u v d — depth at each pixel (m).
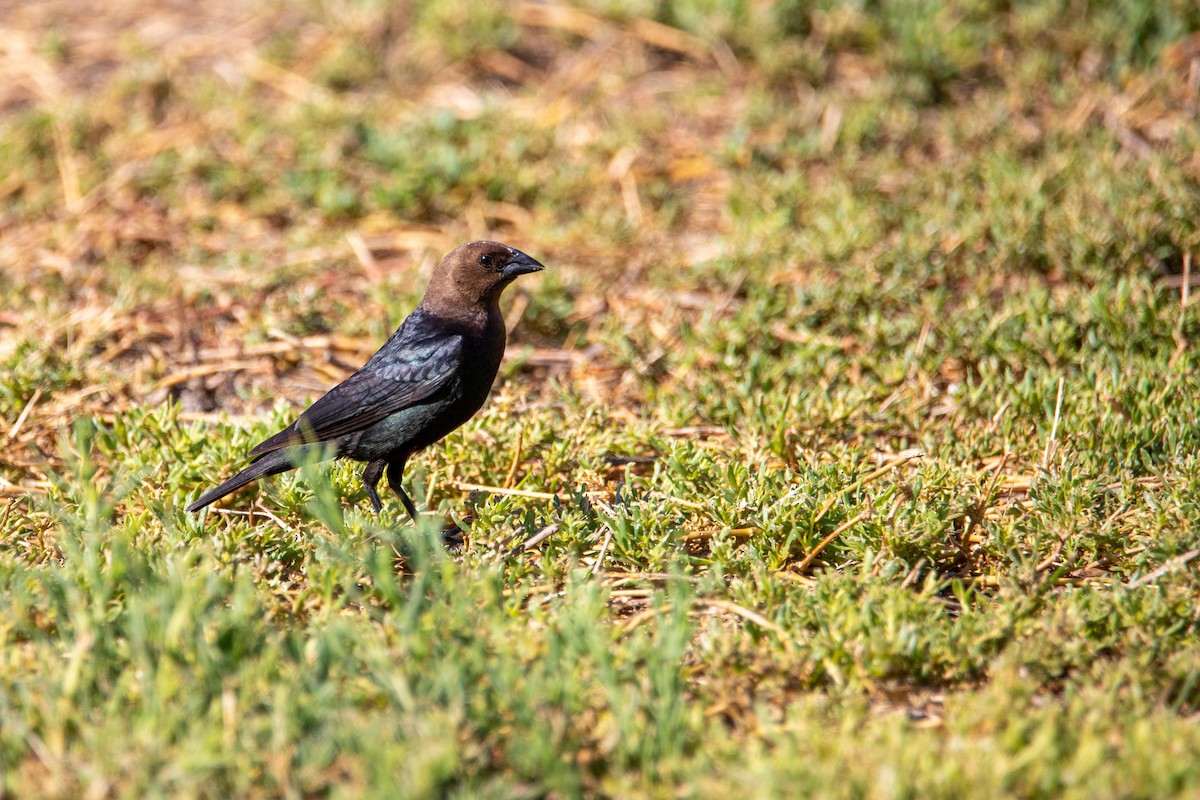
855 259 13.51
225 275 14.35
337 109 17.20
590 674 6.73
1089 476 9.20
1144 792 5.67
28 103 18.44
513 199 16.11
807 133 16.88
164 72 18.08
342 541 7.90
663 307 13.64
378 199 15.91
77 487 9.14
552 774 5.85
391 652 6.63
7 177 16.59
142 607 6.60
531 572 8.23
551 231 15.20
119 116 17.67
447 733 5.92
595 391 12.04
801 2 18.67
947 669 7.15
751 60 18.52
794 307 12.61
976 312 12.12
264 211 15.91
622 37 18.98
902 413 10.77
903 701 7.09
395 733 6.00
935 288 13.16
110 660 6.59
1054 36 18.02
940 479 9.16
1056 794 5.74
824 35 18.41
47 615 7.21
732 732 6.77
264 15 20.02
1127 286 11.87
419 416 9.72
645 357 12.33
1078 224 13.13
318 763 5.79
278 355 12.79
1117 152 15.59
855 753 5.95
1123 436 9.72
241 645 6.59
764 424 10.33
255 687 6.29
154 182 16.34
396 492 9.94
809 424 10.39
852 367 11.83
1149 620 7.36
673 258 14.59
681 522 8.97
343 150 16.75
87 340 12.48
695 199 16.20
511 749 6.06
